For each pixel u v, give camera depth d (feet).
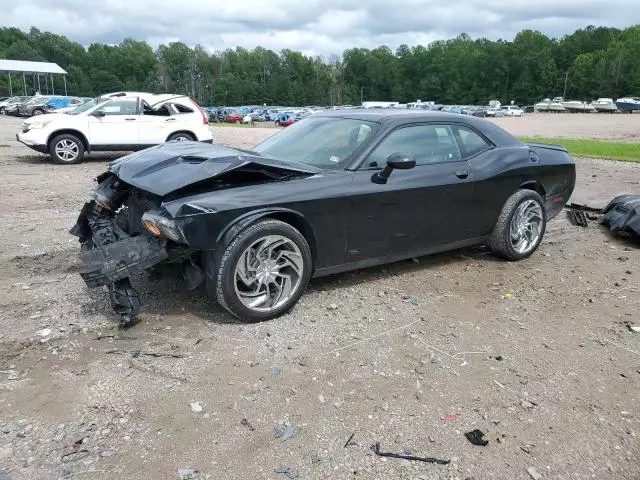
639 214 21.18
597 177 36.19
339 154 15.02
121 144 44.55
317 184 13.84
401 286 15.94
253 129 104.17
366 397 10.28
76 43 473.26
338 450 8.82
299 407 9.91
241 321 13.24
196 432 9.16
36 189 30.81
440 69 497.87
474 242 17.80
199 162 13.24
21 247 18.88
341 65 520.42
